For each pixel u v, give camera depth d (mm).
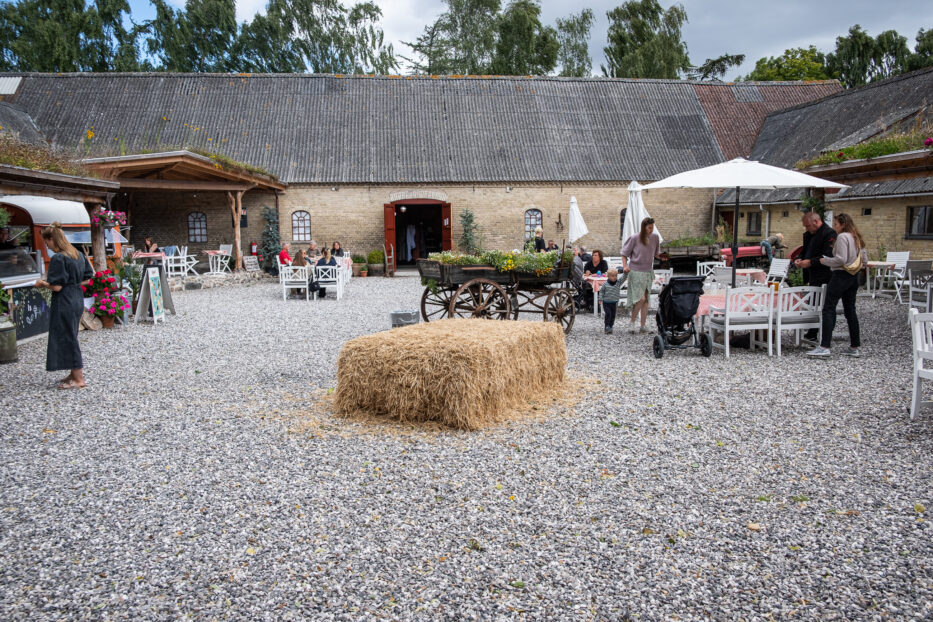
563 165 25609
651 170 25812
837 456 4598
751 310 8047
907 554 3256
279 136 25438
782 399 6094
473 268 10008
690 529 3576
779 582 3043
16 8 35375
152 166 16625
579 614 2826
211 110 26016
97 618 2842
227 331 10938
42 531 3648
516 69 40562
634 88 29578
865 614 2787
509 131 26688
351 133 25891
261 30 40688
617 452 4789
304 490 4168
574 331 10375
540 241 15438
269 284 20453
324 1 43000
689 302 7914
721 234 25516
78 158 14570
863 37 44500
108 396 6602
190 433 5348
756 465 4477
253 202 24469
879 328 9820
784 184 9297
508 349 5793
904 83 21156
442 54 43375
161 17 37875
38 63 34719
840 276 7668
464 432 5285
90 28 36406
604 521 3688
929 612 2789
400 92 27859
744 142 27453
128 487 4246
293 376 7422
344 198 24688
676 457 4664
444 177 24672
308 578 3135
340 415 5781
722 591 2980
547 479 4305
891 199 15812
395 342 5625
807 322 8094
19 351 9250
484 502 3963
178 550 3420
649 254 9711
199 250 24625
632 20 40969
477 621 2787
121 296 11656
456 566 3230
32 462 4723
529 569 3193
